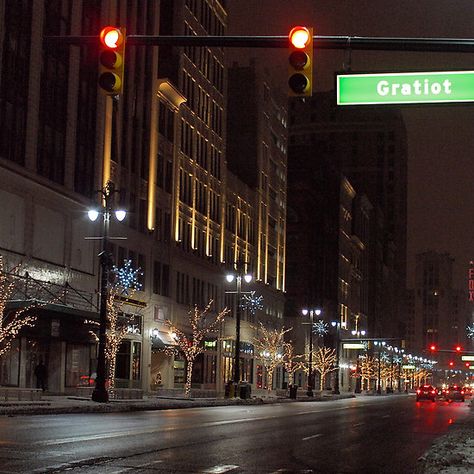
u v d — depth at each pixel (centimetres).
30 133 5094
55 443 1994
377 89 1541
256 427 3105
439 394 12288
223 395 7050
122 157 6538
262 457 1944
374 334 19475
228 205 9462
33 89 5144
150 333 6888
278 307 11619
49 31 5416
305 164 13875
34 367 5056
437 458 1858
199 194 8438
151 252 6994
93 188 5959
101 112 6088
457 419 4453
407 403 8444
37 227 5122
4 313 4425
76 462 1614
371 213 19800
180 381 7694
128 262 5934
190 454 1914
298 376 12988
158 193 7231
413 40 1562
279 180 11825
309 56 1547
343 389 15388
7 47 4888
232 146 10662
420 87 1523
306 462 1886
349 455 2112
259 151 10681
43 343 5156
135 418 3419
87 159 5900
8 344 4369
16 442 1972
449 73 1512
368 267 19188
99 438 2203
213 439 2391
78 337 5347
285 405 6347
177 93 7531
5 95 4853
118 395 5194
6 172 4762
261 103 10800
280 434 2775
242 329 9688
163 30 7819
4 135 4838
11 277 4647
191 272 8069
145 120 7044
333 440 2622
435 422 4041
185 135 8038
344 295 16025
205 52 8712
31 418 3042
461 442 2361
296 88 1550
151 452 1903
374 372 15962
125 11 6562
